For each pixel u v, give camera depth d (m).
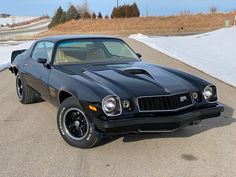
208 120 5.31
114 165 3.71
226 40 20.36
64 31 59.94
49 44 5.27
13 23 108.75
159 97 3.81
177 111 3.85
